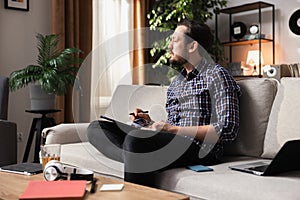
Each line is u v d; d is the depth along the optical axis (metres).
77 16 4.18
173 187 1.67
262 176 1.59
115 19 4.64
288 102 1.92
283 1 4.88
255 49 5.12
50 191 1.27
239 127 2.08
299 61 4.75
